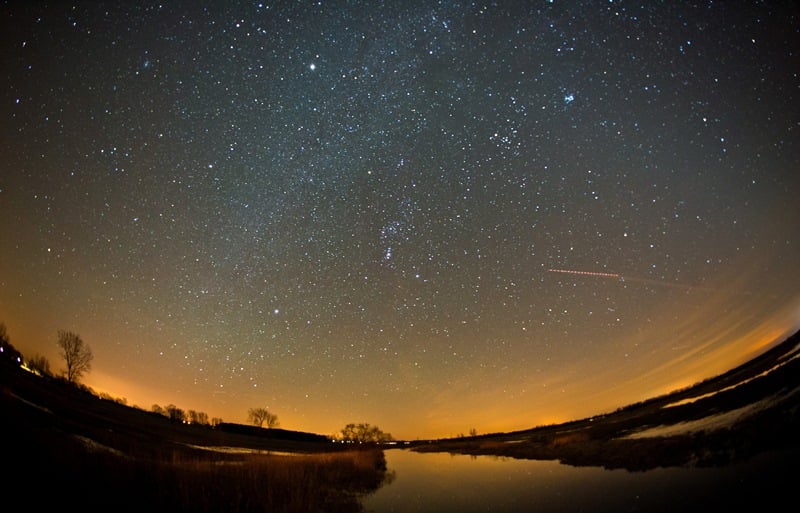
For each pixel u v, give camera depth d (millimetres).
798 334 34469
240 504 9406
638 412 41219
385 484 18281
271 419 77312
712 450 13852
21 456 8117
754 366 35375
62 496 7258
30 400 20531
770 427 13453
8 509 6332
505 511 11469
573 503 11180
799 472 9039
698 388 40719
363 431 88312
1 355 37875
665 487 11039
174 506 8312
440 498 14203
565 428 57281
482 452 37719
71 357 48781
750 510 7867
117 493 8117
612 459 18141
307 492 12055
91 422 22719
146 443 21672
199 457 20172
